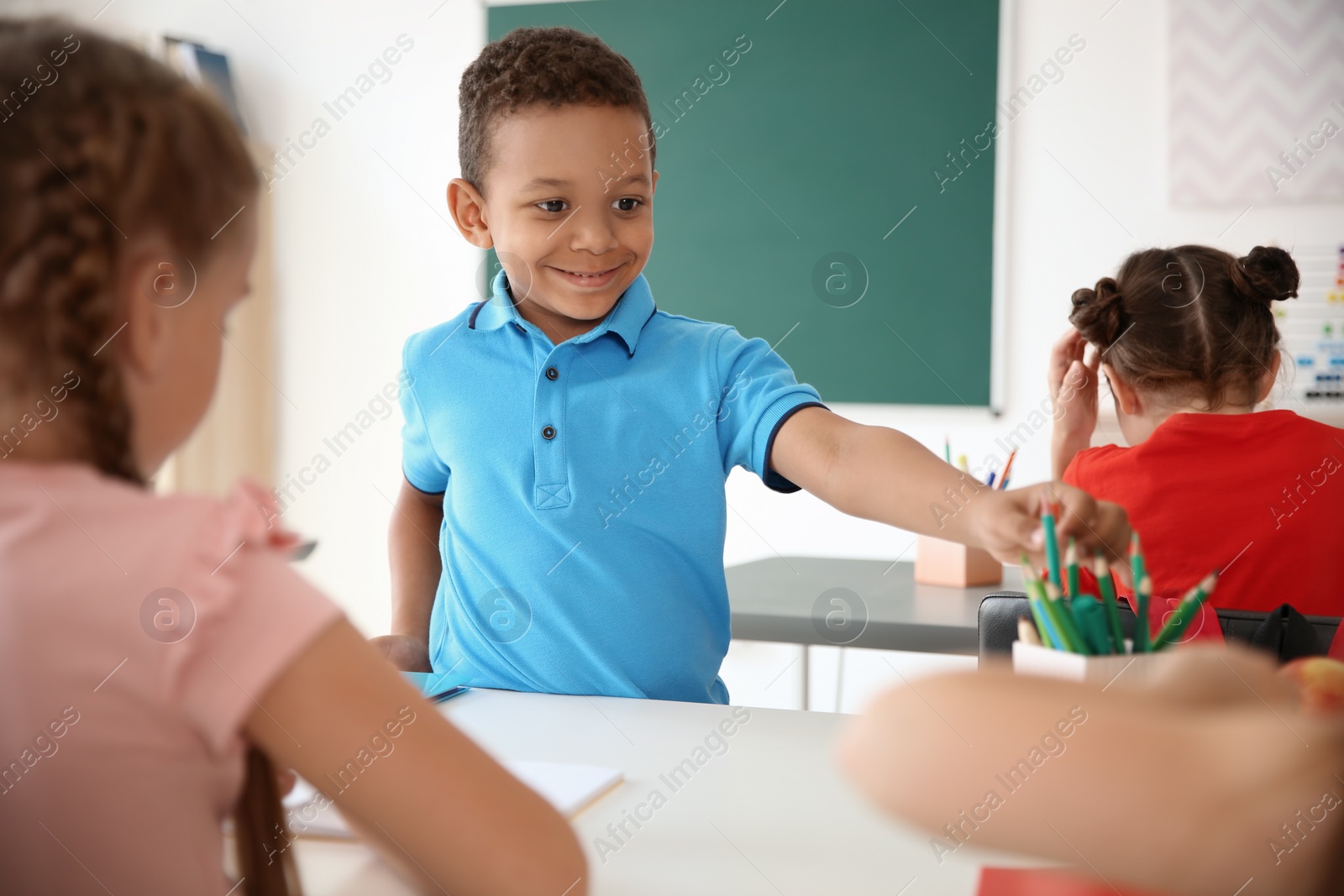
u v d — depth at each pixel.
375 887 0.54
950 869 0.56
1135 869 0.25
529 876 0.44
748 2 2.96
